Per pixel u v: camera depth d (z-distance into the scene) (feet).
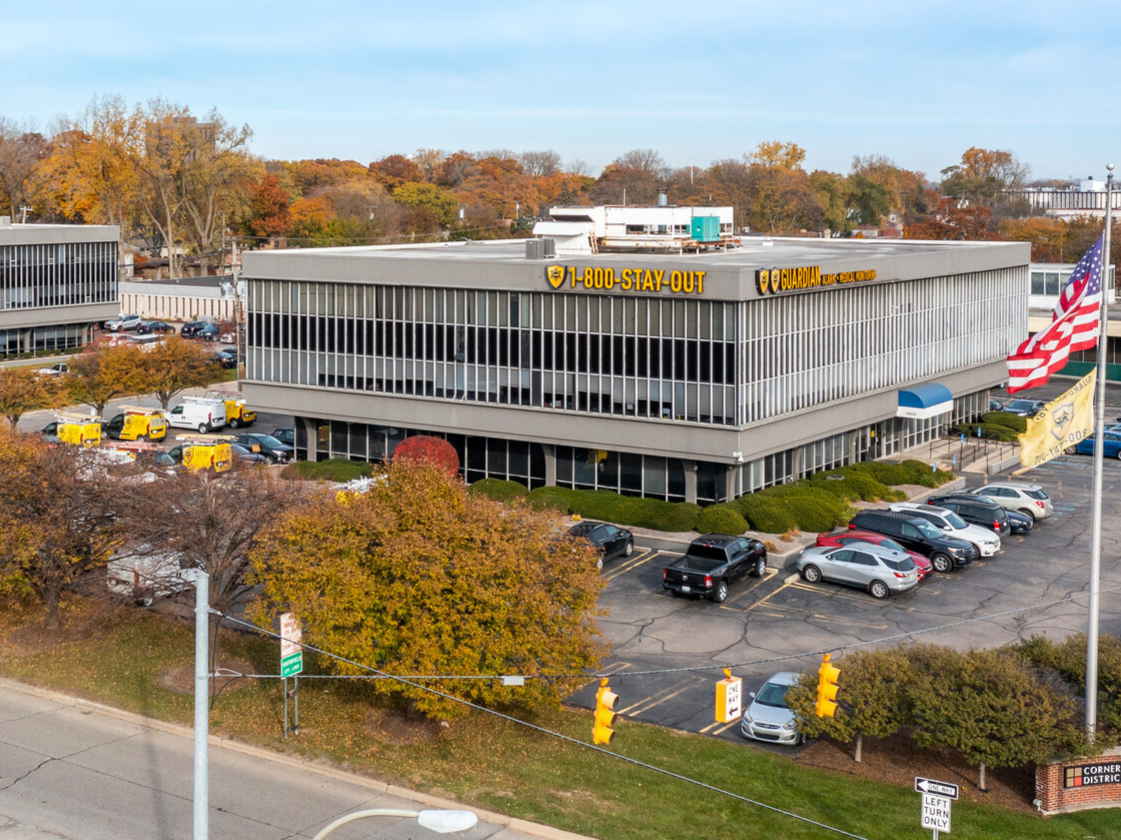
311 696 110.73
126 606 131.85
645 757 99.09
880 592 141.49
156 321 400.06
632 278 169.89
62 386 235.40
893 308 203.41
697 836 86.38
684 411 169.68
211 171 487.61
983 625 131.34
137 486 121.19
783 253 214.48
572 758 98.99
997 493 176.65
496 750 100.48
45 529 120.88
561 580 102.01
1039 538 167.53
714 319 165.37
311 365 204.23
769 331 170.40
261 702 109.70
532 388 182.70
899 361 207.10
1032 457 96.43
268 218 536.01
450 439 193.98
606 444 176.14
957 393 226.79
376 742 101.91
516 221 606.14
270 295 206.59
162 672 116.78
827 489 179.42
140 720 106.73
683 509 167.32
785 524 163.12
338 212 588.50
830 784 94.63
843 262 183.62
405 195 608.60
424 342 191.93
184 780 95.86
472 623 96.22
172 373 245.65
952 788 74.64
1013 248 241.55
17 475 123.54
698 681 116.06
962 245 246.88
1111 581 147.54
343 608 98.58
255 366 210.18
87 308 344.28
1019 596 141.69
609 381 175.73
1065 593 142.72
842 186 645.51
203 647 62.64
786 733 101.40
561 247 212.84
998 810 91.04
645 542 164.04
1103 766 91.35
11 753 100.27
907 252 216.54
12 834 86.28
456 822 54.39
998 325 241.35
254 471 144.36
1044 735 89.71
